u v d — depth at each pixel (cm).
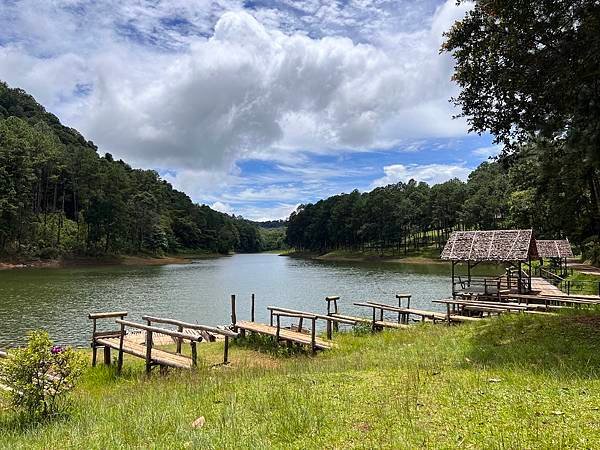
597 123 1381
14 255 7338
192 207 16175
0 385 982
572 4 1244
